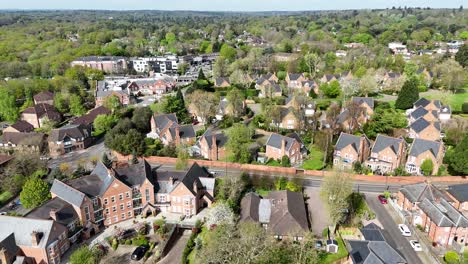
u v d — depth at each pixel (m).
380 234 66.56
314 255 62.78
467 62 196.25
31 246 63.47
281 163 100.56
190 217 80.00
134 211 81.06
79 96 162.12
